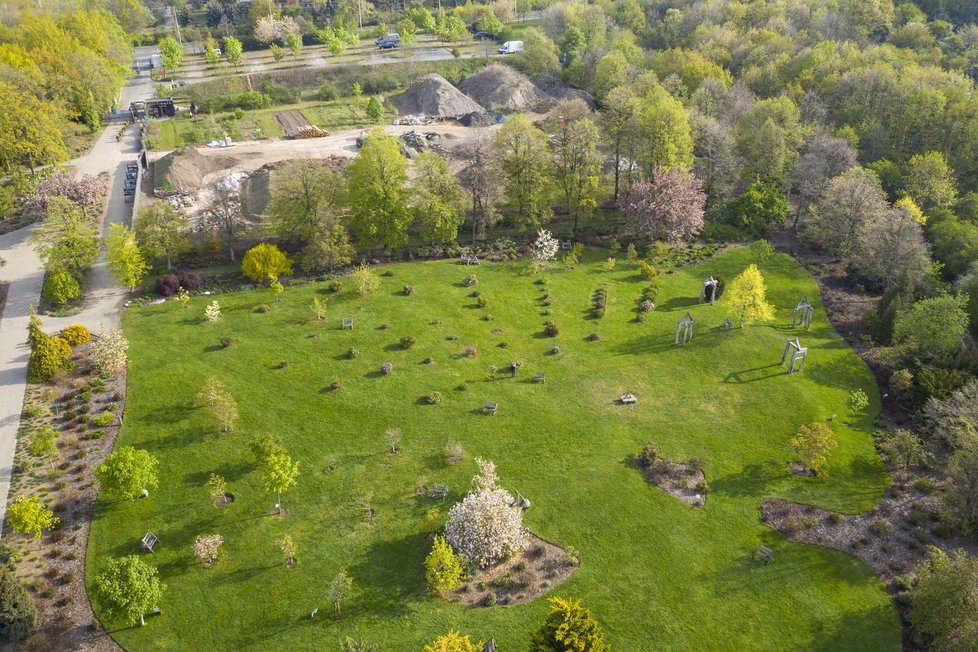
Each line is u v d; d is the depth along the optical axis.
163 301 93.00
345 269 102.12
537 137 110.06
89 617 52.53
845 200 102.56
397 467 66.44
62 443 67.88
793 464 68.19
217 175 135.62
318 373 78.94
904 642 51.62
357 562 57.00
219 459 66.75
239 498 62.78
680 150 114.94
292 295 94.81
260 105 179.38
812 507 63.41
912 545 59.31
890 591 55.56
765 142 121.50
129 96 186.50
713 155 120.19
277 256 96.94
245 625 52.09
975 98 136.88
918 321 79.06
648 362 82.88
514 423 72.31
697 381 79.69
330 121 170.88
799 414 74.56
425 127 166.00
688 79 164.62
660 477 66.12
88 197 118.12
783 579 56.28
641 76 158.12
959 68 166.25
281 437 69.56
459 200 106.62
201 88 187.00
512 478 65.44
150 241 98.62
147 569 51.78
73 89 154.38
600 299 94.69
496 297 95.38
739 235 113.06
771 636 51.78
